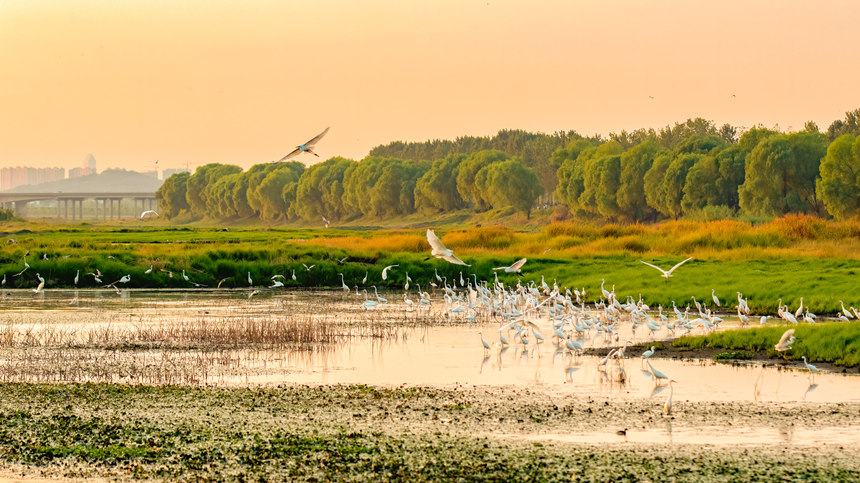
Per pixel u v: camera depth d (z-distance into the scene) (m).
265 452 20.64
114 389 27.73
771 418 23.86
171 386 28.30
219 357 34.28
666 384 28.64
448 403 25.81
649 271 65.06
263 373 30.84
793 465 19.59
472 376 30.34
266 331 40.88
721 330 41.19
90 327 43.34
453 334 41.97
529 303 51.00
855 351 32.56
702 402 25.83
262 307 55.19
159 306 55.44
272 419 23.80
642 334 41.47
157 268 72.88
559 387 28.28
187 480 18.64
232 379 29.66
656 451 20.70
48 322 45.72
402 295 65.69
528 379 29.73
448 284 73.00
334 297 63.34
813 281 54.75
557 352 36.09
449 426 23.06
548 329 43.81
